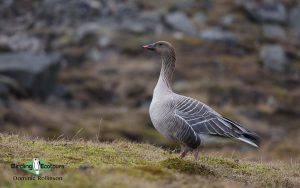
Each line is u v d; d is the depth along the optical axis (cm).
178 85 4466
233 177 1216
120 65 4703
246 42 5572
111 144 1483
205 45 5228
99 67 4688
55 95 4078
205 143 1290
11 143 1303
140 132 3291
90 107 4047
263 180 1228
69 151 1308
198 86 4419
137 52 4925
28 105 3669
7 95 3622
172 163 1189
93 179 986
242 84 4619
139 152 1391
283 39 5822
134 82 4403
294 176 1352
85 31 5144
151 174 1067
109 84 4403
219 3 6291
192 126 1277
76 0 5597
